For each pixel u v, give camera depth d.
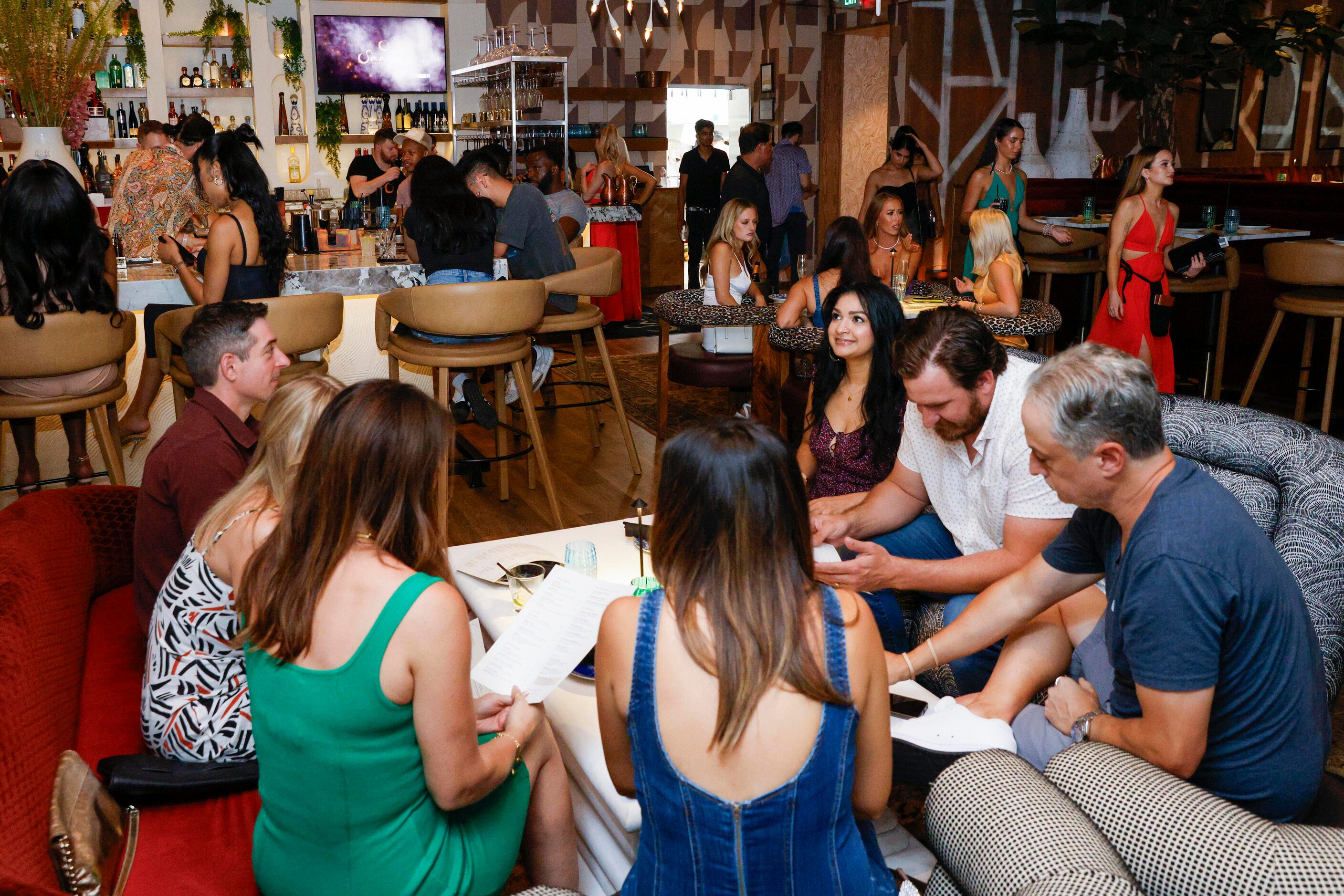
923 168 7.93
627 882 1.37
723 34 10.95
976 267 4.29
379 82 8.81
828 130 10.88
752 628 1.21
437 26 8.90
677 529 1.26
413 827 1.50
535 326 4.14
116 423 4.13
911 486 2.54
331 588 1.44
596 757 1.73
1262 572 1.46
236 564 1.74
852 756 1.26
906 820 2.16
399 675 1.41
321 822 1.47
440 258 4.46
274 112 8.55
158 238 4.46
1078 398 1.48
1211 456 2.28
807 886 1.26
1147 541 1.48
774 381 4.47
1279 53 7.54
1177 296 6.77
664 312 4.68
